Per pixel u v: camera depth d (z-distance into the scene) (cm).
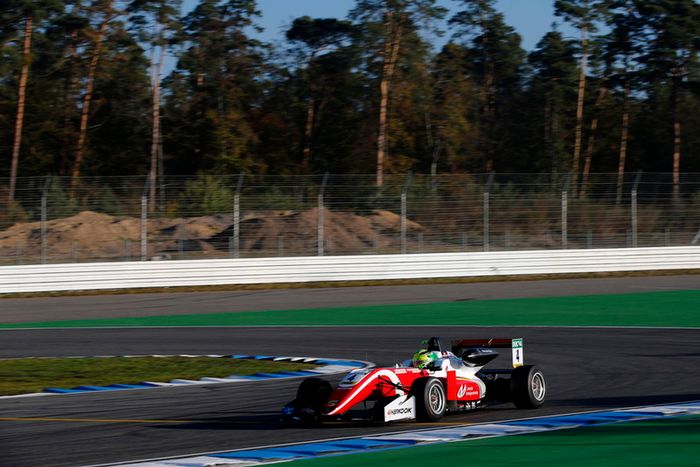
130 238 11638
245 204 12000
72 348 6719
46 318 8719
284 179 12194
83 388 4859
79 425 3650
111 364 5809
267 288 11131
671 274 13162
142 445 3188
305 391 3594
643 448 2919
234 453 3002
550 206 13362
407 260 12156
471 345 3991
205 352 6431
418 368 3700
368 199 12419
